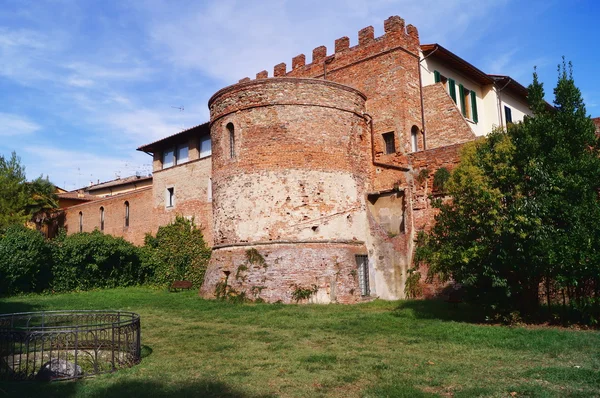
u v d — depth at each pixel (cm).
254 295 2117
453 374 956
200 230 3294
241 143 2302
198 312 1914
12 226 3105
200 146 3438
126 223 4000
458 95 3120
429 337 1341
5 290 2842
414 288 2289
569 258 1365
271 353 1181
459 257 1552
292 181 2211
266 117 2267
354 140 2411
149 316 1856
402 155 2570
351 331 1458
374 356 1126
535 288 1559
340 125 2350
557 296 1639
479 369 990
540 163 1480
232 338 1388
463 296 1700
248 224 2223
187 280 3180
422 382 907
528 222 1410
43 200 4550
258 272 2142
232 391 874
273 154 2236
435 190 2362
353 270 2223
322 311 1862
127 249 3347
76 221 4553
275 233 2180
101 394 863
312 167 2239
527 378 915
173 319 1769
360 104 2483
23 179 4353
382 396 827
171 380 952
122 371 1025
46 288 3047
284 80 2281
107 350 1235
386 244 2391
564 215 1424
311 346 1260
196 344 1306
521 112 3728
